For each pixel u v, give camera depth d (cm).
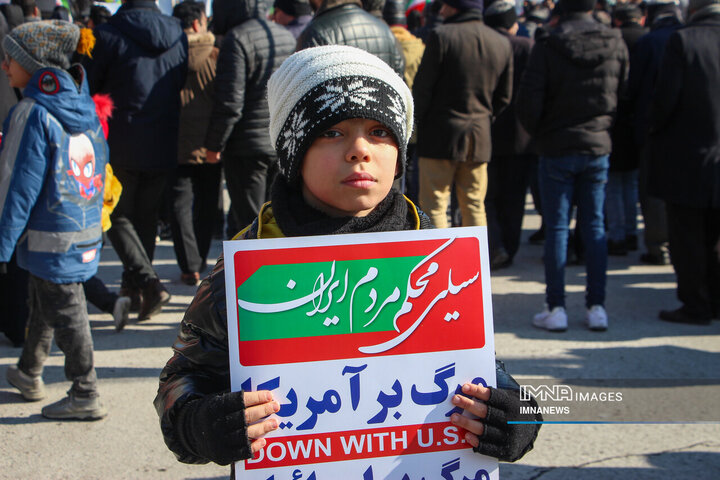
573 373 389
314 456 126
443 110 479
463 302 130
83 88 316
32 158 295
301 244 125
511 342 445
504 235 627
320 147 125
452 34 466
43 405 354
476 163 494
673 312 489
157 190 503
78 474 291
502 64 483
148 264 488
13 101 425
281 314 124
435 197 498
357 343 126
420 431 128
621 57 441
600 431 328
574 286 574
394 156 129
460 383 129
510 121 586
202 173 569
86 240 317
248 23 444
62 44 304
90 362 335
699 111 450
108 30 468
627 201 688
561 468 296
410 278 128
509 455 128
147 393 367
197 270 573
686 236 473
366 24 402
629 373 391
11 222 295
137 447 313
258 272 124
